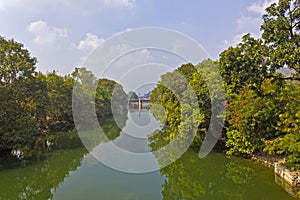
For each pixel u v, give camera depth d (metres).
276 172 11.82
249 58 11.98
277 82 12.52
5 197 10.78
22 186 11.91
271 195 9.65
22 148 17.78
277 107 12.88
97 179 11.66
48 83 26.12
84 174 12.49
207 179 11.70
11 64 17.48
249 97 13.20
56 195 10.25
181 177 11.95
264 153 14.41
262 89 12.92
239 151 14.64
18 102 17.62
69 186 11.09
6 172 13.82
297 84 11.84
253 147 13.54
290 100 11.52
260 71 11.74
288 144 10.37
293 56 10.01
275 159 13.39
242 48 12.34
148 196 9.87
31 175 13.34
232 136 14.57
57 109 26.39
